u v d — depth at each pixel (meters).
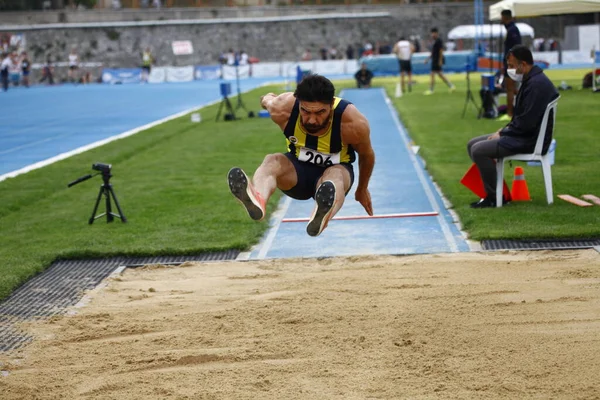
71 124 43.44
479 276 12.54
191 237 15.98
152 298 12.33
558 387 8.25
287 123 9.36
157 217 18.09
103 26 100.88
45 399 8.60
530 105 16.59
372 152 9.72
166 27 101.25
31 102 61.19
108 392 8.71
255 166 25.08
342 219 17.50
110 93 69.75
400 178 22.38
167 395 8.54
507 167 22.48
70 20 103.94
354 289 12.10
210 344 10.02
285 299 11.74
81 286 13.26
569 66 79.81
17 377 9.23
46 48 101.12
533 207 17.05
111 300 12.37
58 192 22.36
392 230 16.31
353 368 9.01
